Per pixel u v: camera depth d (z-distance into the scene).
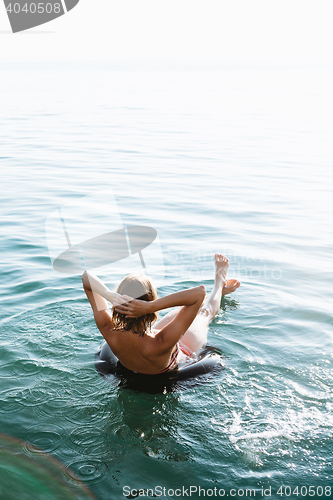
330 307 3.93
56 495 1.97
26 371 2.88
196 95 29.95
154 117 18.53
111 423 2.44
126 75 69.75
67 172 9.45
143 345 2.75
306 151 12.19
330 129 16.16
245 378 2.84
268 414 2.50
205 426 2.41
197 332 3.22
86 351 3.13
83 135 14.12
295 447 2.26
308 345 3.26
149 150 12.05
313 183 8.93
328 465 2.14
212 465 2.15
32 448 2.24
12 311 3.69
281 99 27.62
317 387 2.75
